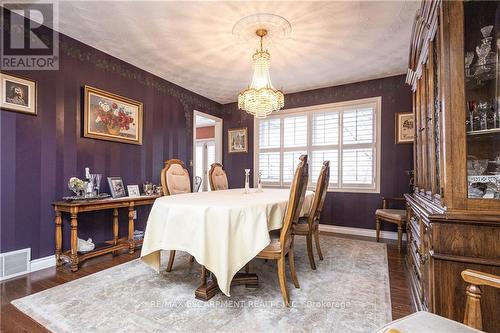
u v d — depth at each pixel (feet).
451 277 3.94
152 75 12.47
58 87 8.75
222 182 11.64
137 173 11.62
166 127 13.28
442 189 4.21
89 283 6.97
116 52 10.25
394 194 12.39
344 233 13.30
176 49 9.98
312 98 14.62
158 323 5.09
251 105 9.27
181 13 7.68
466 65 4.09
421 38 6.11
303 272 7.84
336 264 8.54
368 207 12.98
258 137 16.40
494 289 3.67
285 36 8.96
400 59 10.77
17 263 7.55
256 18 7.93
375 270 7.98
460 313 3.88
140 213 11.71
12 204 7.61
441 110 4.33
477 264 3.78
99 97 9.96
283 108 15.48
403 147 12.22
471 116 4.06
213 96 16.15
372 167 13.01
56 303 5.87
